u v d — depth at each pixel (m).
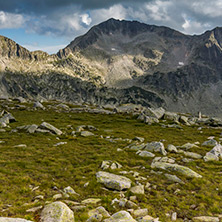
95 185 17.80
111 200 15.19
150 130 52.12
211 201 15.87
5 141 32.94
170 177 20.33
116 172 21.16
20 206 13.25
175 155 28.64
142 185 18.14
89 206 13.86
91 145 33.84
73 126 52.22
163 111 75.88
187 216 13.81
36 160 24.34
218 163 25.52
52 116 67.19
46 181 18.20
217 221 13.09
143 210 13.92
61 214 11.74
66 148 30.88
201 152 30.88
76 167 23.12
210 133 49.53
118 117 73.38
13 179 17.73
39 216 11.95
